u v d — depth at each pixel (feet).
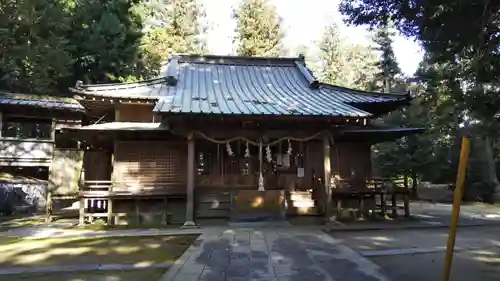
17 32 66.95
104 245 31.35
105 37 76.02
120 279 20.95
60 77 76.43
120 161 46.39
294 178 49.14
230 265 23.32
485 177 83.46
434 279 20.80
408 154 86.38
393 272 22.38
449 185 93.30
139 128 43.60
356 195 48.34
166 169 46.96
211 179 47.26
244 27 131.75
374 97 50.47
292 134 43.19
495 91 24.21
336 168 50.31
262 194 42.83
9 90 72.49
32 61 67.05
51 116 65.16
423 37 24.40
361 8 25.98
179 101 41.73
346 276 20.72
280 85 55.67
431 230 39.29
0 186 59.93
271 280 20.01
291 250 27.78
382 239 33.73
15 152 62.64
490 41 22.65
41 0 66.54
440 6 21.77
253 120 40.78
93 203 46.80
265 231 36.78
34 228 40.93
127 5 80.64
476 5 20.83
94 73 80.28
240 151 48.37
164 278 20.51
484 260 25.39
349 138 50.42
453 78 33.96
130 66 82.12
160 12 137.69
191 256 25.93
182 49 122.31
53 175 63.52
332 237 33.58
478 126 26.25
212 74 57.88
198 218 45.93
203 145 47.83
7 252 28.50
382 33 113.09
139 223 44.37
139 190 44.88
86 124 68.95
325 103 45.29
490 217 50.88
